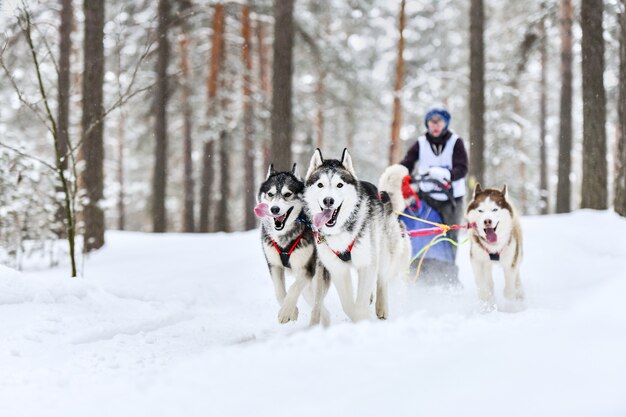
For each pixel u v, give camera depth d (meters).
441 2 24.33
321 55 17.81
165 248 10.53
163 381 2.54
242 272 8.20
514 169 25.02
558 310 4.98
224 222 18.62
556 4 15.91
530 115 26.47
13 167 8.34
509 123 21.33
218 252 9.80
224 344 4.54
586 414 1.45
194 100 17.80
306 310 5.94
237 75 18.12
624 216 9.52
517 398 1.61
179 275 8.23
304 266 4.91
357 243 4.50
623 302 2.34
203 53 18.72
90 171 10.51
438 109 6.41
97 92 10.49
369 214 4.64
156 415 2.11
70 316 4.88
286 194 4.83
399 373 2.04
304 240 4.87
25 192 8.53
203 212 18.06
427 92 23.06
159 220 16.27
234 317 5.91
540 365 1.82
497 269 7.60
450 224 6.27
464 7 23.17
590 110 10.84
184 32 17.14
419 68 23.73
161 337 4.74
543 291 6.55
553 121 27.84
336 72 18.78
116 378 3.41
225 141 17.42
